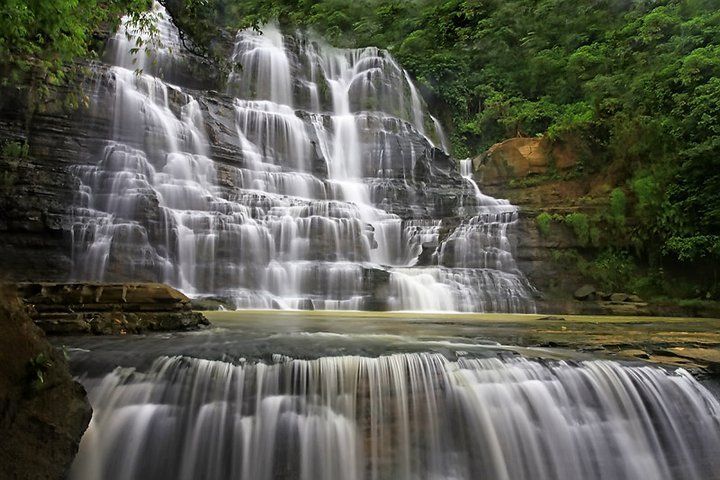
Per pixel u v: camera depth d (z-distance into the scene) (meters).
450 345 7.92
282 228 18.75
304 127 28.23
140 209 16.64
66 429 5.16
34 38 11.73
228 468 5.86
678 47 29.03
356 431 6.15
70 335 8.20
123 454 5.78
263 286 17.75
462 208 25.28
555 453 6.44
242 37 31.39
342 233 19.84
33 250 14.95
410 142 30.00
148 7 11.76
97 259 15.40
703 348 8.55
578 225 20.83
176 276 16.52
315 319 12.34
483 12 44.19
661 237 20.25
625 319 14.94
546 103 34.53
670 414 6.94
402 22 45.88
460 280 18.52
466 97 39.06
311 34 39.69
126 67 25.19
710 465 6.85
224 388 6.09
